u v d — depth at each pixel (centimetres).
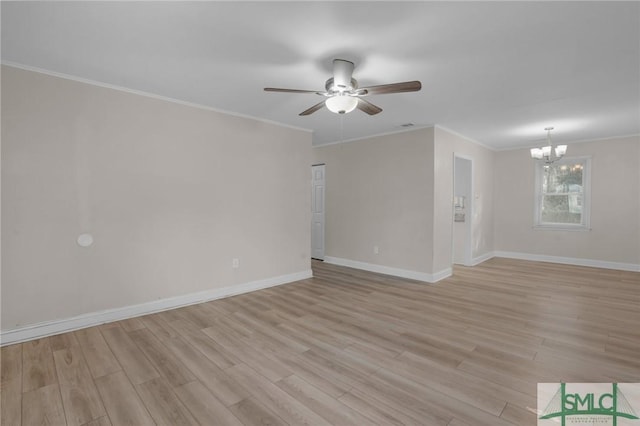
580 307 362
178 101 360
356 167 570
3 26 212
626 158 544
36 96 276
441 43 234
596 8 191
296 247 486
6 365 234
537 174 639
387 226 526
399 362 241
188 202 370
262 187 441
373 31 218
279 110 402
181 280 366
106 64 271
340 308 360
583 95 342
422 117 429
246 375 223
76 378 218
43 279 282
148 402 193
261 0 184
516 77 294
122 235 324
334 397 199
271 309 357
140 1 186
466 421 177
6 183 265
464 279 493
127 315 328
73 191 296
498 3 187
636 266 540
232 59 261
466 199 600
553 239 623
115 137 318
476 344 270
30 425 174
